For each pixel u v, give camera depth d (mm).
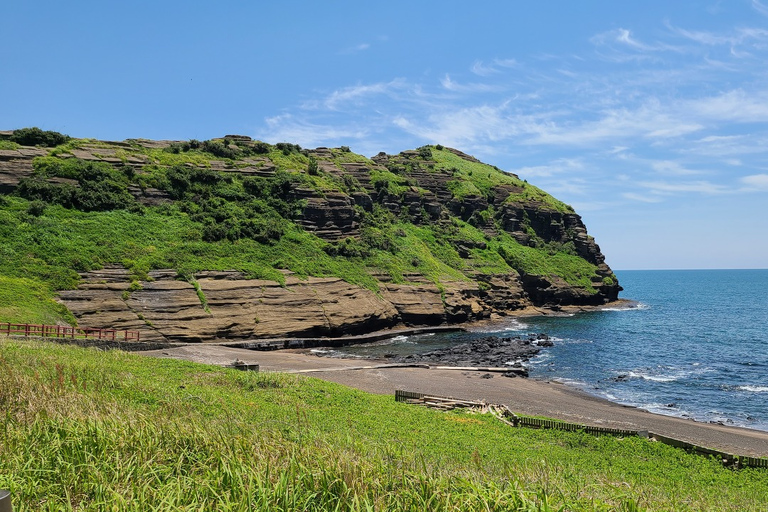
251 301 61594
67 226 61312
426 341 69188
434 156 146625
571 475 14133
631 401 40594
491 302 97500
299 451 9898
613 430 25438
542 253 122375
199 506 7809
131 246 61750
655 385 46156
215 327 56281
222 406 19547
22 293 48188
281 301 63688
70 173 69375
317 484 8602
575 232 133250
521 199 131125
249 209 80938
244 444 10430
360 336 67812
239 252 69625
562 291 112875
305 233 83250
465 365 52469
